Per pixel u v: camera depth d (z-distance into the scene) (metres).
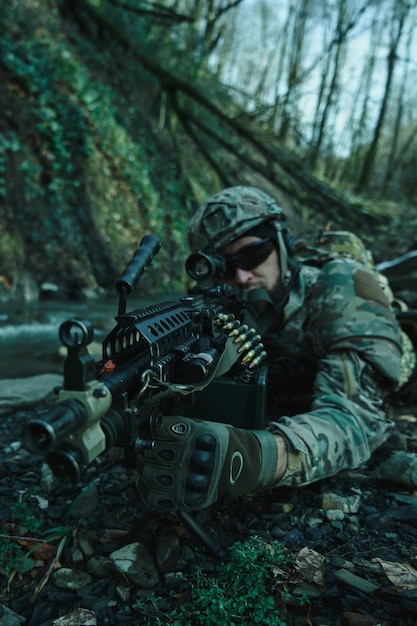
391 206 15.13
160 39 11.27
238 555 1.41
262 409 1.79
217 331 1.71
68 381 1.02
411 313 2.89
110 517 1.75
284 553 1.54
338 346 2.00
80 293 8.08
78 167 8.99
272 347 2.34
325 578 1.44
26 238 7.87
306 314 2.18
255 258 2.06
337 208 11.18
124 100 11.28
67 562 1.56
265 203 2.11
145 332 1.23
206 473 1.36
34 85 8.55
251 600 1.32
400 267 6.82
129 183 10.09
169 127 11.68
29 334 5.41
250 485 1.50
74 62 9.87
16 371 3.99
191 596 1.36
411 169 19.64
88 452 1.02
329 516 1.74
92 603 1.39
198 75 11.41
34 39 9.28
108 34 11.12
